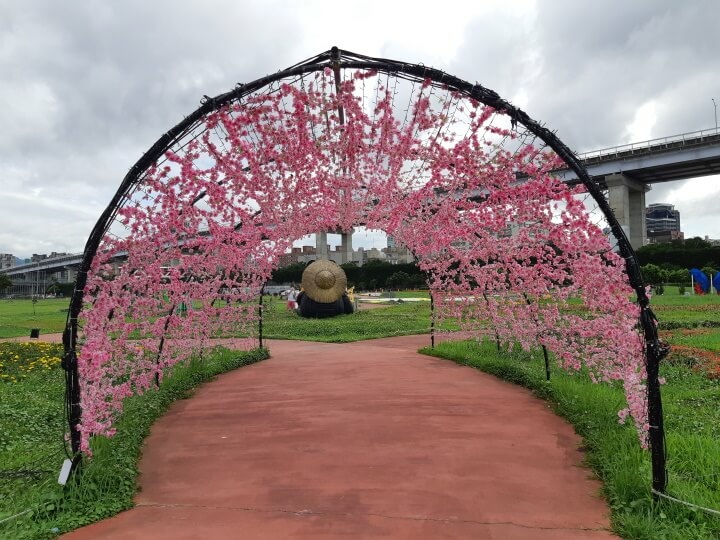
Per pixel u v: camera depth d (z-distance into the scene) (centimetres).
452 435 499
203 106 445
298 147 593
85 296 421
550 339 657
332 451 461
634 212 3931
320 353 1110
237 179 638
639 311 400
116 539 312
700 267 3478
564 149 416
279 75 461
